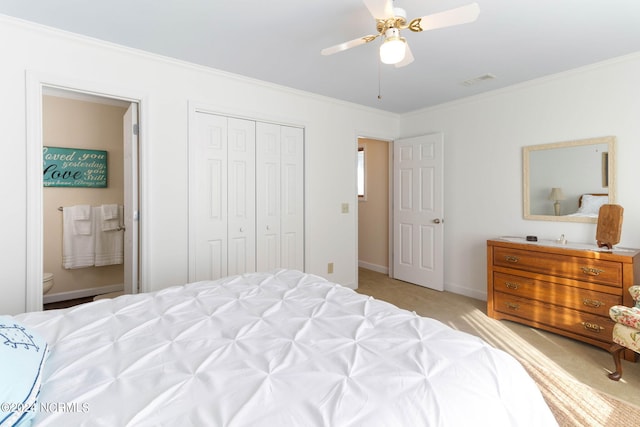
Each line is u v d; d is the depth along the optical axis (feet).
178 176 9.25
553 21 6.96
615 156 8.98
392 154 14.98
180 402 2.75
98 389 2.93
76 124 12.28
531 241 10.00
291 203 11.79
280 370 3.20
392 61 5.84
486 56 8.71
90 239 12.39
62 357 3.48
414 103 13.12
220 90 9.94
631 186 8.77
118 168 13.10
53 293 12.04
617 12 6.61
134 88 8.50
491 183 11.78
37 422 2.53
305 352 3.55
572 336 8.53
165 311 4.74
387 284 14.23
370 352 3.53
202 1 6.32
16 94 7.09
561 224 10.07
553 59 8.93
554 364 7.48
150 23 7.15
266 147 11.15
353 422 2.51
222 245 10.24
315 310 4.74
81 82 7.77
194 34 7.63
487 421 2.69
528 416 2.95
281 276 6.65
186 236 9.41
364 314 4.58
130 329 4.15
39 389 2.81
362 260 17.76
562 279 8.71
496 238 10.71
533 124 10.61
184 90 9.30
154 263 8.91
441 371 3.14
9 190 7.07
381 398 2.76
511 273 9.80
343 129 13.03
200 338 3.91
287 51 8.52
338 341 3.78
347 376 3.09
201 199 9.82
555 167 10.15
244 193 10.68
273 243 11.35
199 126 9.75
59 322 4.38
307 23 7.13
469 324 9.84
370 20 6.99
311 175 12.17
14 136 7.09
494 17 6.79
